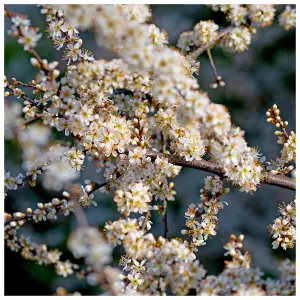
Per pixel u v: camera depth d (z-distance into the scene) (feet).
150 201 2.07
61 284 2.77
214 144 1.92
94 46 2.61
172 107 2.09
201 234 2.07
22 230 2.87
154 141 2.21
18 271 2.78
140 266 1.99
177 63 1.86
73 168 2.05
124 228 1.95
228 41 2.22
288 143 2.08
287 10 2.28
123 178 2.07
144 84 2.03
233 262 1.90
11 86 2.03
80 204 2.08
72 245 1.92
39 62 1.89
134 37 1.84
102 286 1.97
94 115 2.01
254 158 2.03
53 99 1.99
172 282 1.94
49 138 2.12
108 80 1.92
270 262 2.82
